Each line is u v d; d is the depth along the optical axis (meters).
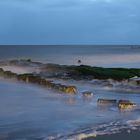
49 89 34.78
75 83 41.06
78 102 27.19
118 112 23.50
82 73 46.34
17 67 56.47
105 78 43.34
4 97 29.36
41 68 53.34
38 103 26.48
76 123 20.28
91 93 31.11
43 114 22.55
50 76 46.53
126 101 25.53
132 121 20.88
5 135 17.72
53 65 55.12
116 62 84.31
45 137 17.34
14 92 32.62
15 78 44.44
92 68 49.34
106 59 94.94
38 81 39.34
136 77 42.28
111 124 20.08
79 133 18.05
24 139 17.06
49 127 19.31
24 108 24.45
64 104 26.23
